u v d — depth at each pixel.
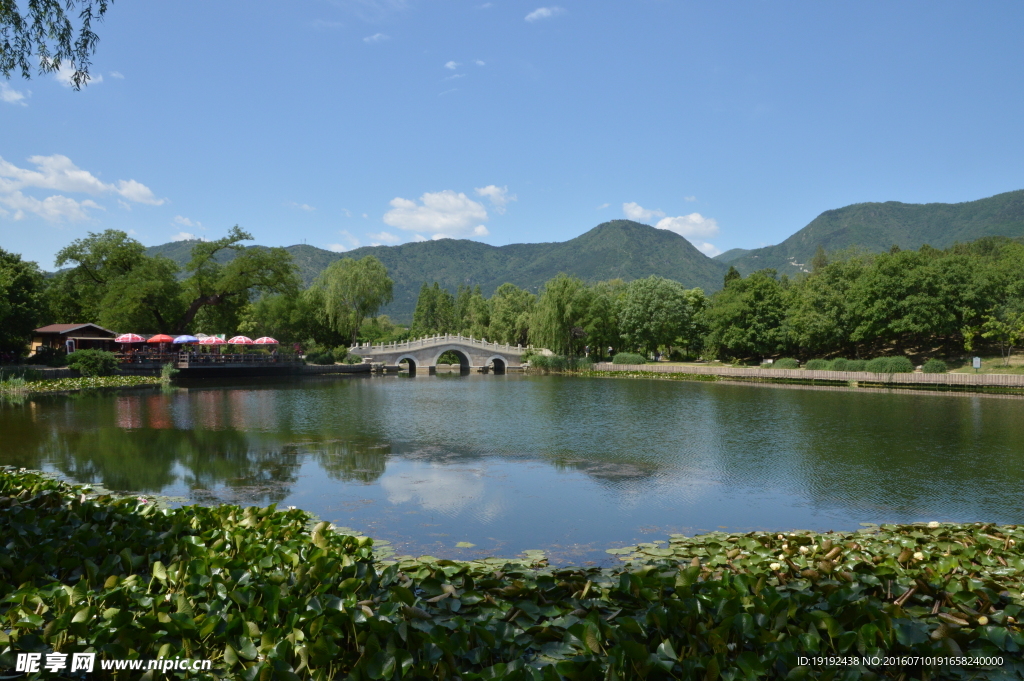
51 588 6.60
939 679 5.37
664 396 43.16
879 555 8.69
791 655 5.44
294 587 6.78
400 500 14.34
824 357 73.25
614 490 15.55
